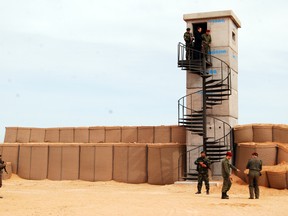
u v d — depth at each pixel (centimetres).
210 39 2306
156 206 1303
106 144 2650
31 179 2759
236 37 2544
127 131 2764
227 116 2319
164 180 2420
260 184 1962
